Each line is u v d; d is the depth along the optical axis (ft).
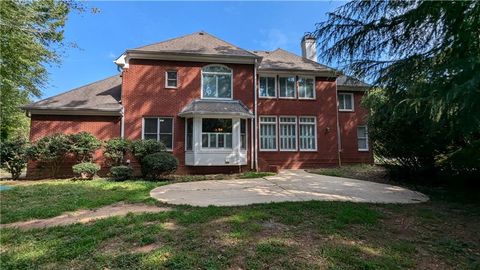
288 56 64.08
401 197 25.96
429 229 17.31
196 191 28.96
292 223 17.22
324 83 59.57
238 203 22.71
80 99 49.39
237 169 49.60
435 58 21.74
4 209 22.54
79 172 40.16
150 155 39.99
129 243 14.49
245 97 51.60
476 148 29.58
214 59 50.52
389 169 37.58
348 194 26.89
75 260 12.91
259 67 55.52
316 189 29.71
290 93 58.29
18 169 42.14
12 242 15.49
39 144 40.73
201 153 47.29
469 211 21.48
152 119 48.42
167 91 49.08
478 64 16.74
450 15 19.61
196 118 47.73
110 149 43.16
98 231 16.17
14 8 35.24
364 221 17.89
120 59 49.44
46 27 39.50
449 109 17.95
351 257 12.94
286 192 27.94
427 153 32.22
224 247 13.79
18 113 76.18
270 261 12.53
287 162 56.29
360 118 65.05
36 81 60.59
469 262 13.26
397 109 22.80
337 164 57.82
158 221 17.72
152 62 49.11
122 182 36.19
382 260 12.91
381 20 24.14
